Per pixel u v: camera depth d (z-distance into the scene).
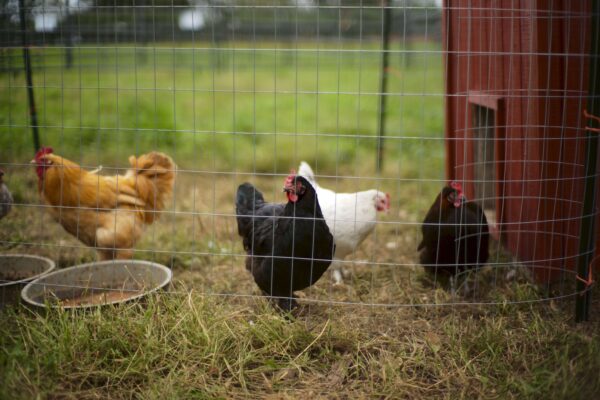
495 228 2.07
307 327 1.52
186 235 2.33
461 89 2.32
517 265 1.83
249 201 1.83
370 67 5.33
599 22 1.34
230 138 3.90
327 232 1.55
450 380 1.31
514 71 1.78
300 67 5.54
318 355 1.40
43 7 1.82
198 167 3.36
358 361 1.37
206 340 1.39
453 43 2.40
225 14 4.20
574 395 1.17
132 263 1.78
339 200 1.87
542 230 1.70
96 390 1.26
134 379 1.30
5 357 1.29
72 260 2.05
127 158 3.34
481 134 2.21
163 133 3.69
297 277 1.56
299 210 1.52
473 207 1.79
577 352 1.33
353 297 1.79
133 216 1.95
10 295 1.61
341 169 3.31
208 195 2.88
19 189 2.46
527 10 1.61
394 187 2.99
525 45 1.68
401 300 1.77
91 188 1.88
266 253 1.59
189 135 3.82
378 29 4.66
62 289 1.69
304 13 4.60
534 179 1.70
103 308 1.50
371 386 1.29
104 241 1.89
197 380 1.29
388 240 2.35
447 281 1.86
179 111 4.40
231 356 1.38
